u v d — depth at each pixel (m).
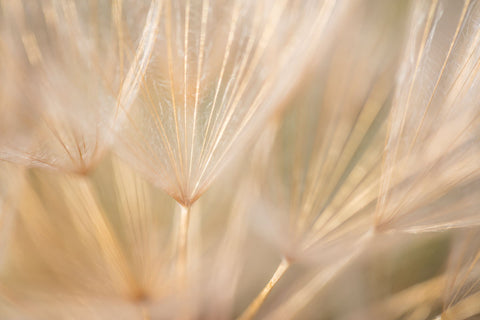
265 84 0.08
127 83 0.08
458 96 0.08
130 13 0.08
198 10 0.08
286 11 0.08
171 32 0.08
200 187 0.08
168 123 0.08
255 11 0.08
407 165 0.08
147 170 0.08
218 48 0.08
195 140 0.08
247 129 0.08
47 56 0.08
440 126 0.08
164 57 0.08
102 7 0.08
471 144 0.08
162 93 0.08
